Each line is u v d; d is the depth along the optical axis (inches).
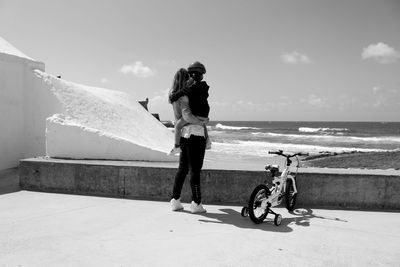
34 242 152.2
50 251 143.4
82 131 275.6
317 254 145.8
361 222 188.5
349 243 158.4
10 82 314.3
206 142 201.2
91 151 275.1
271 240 159.9
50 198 226.5
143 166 230.1
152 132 505.0
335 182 215.8
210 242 156.1
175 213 198.2
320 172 217.6
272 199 185.2
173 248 148.7
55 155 277.7
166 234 165.2
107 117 402.6
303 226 180.4
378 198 214.4
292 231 172.6
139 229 171.2
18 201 218.5
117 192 233.9
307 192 216.7
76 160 258.5
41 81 332.8
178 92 188.9
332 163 812.0
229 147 1422.2
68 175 240.8
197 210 198.2
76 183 240.1
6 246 147.6
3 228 168.7
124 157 274.8
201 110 189.0
